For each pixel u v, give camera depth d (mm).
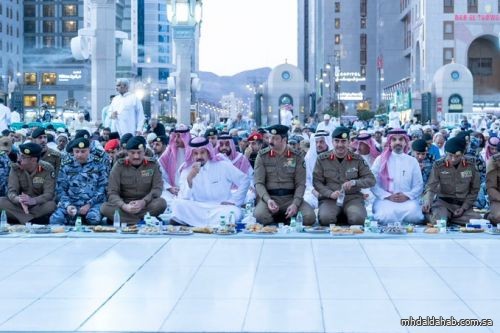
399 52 117438
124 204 14188
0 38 118938
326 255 11352
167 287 9391
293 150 14453
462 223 14320
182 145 16875
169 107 144250
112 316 8133
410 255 11305
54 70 129625
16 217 14406
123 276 10008
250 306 8484
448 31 91625
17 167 14570
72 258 11195
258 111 69062
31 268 10539
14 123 30672
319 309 8320
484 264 10594
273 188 14453
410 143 18719
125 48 30109
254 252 11633
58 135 21984
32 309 8430
